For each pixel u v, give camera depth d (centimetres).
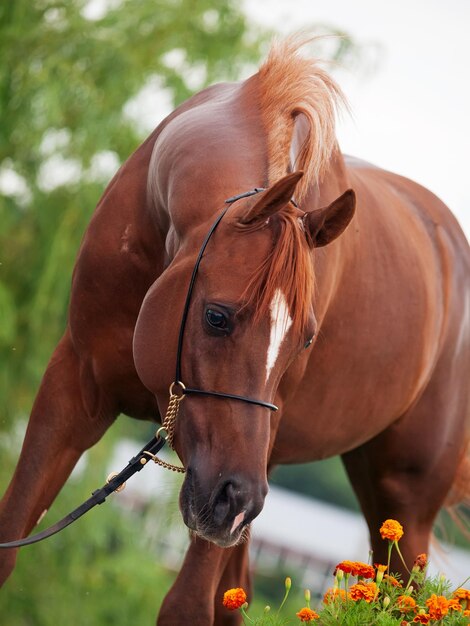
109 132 1518
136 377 640
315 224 520
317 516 4372
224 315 498
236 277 500
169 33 1561
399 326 739
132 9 1592
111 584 1691
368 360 718
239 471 494
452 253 857
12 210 1605
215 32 1592
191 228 557
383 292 726
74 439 662
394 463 817
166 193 600
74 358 662
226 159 574
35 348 1577
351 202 516
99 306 643
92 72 1549
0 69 1511
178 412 525
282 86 600
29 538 568
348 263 689
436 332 801
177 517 633
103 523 1636
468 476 870
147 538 1708
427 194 894
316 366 684
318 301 627
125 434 1712
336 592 555
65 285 1549
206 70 1574
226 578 755
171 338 529
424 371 786
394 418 787
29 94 1511
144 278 634
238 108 613
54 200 1573
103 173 1570
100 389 656
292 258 498
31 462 650
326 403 706
